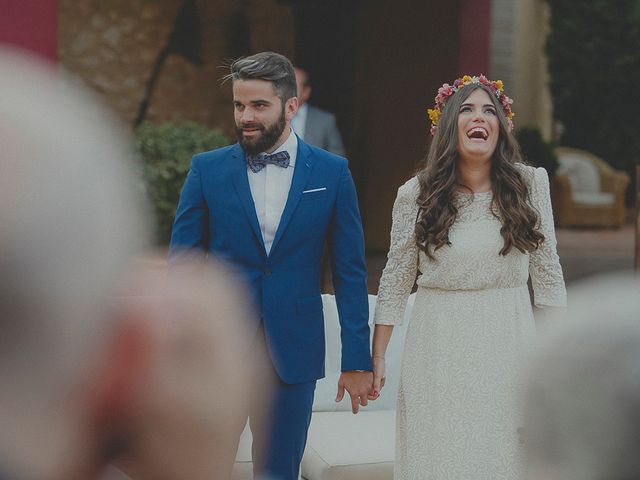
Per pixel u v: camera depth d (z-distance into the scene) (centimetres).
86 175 76
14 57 86
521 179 417
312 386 406
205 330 88
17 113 75
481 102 421
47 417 79
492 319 414
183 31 1304
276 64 400
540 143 2050
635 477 71
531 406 76
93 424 82
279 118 401
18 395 77
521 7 1980
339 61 1477
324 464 472
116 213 77
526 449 77
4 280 74
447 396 413
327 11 1448
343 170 411
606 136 2595
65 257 75
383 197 1495
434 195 418
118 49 1275
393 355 559
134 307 83
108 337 80
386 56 1462
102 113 81
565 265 1495
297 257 402
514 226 411
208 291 91
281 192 404
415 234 421
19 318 75
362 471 471
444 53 1412
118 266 77
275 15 1350
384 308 439
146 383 84
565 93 2589
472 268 414
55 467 81
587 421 72
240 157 406
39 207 74
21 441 79
